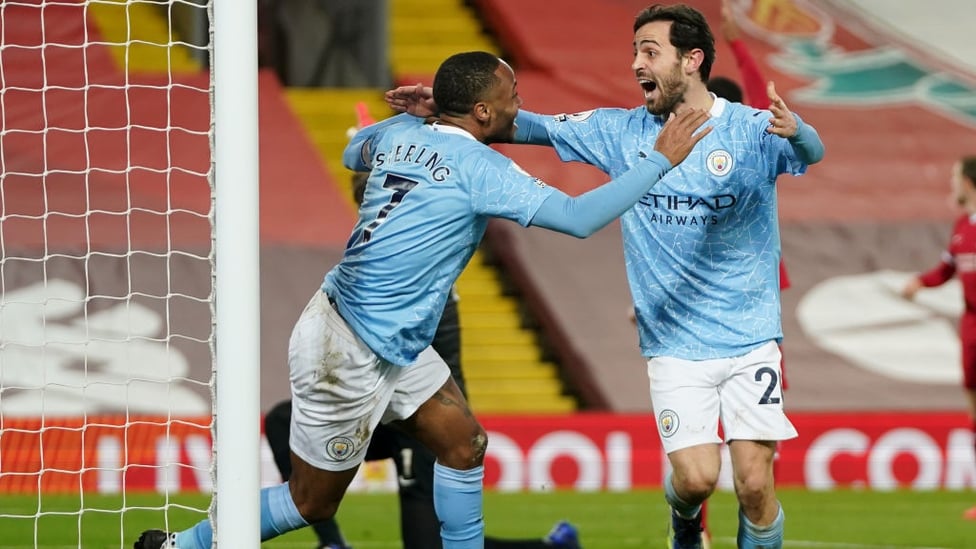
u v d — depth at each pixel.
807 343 46.78
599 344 46.81
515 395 47.41
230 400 16.61
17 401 39.88
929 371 45.91
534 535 29.73
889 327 47.72
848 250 50.97
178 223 48.38
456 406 18.23
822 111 62.03
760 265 18.81
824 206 54.09
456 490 18.23
